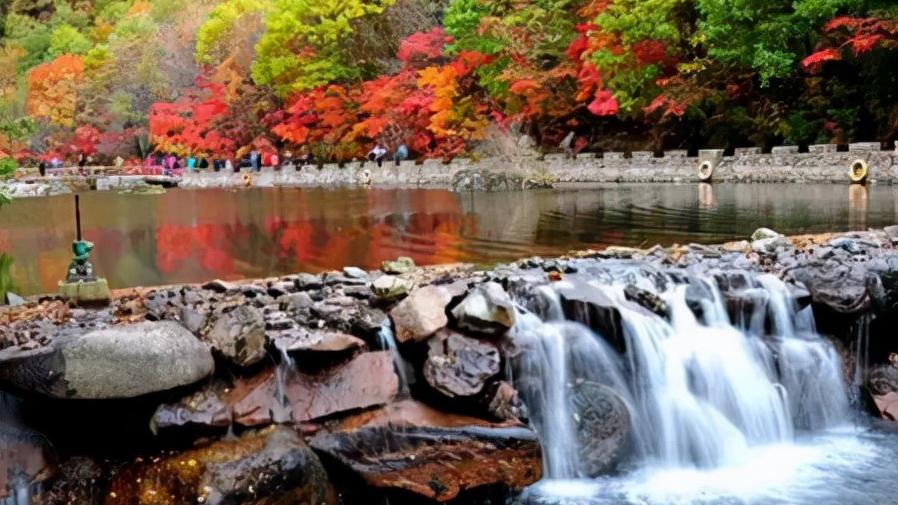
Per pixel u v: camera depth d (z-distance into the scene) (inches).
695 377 217.9
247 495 151.9
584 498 183.8
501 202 658.2
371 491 166.4
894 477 197.0
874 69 843.4
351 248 374.9
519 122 1263.5
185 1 2146.9
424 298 193.2
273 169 1499.8
